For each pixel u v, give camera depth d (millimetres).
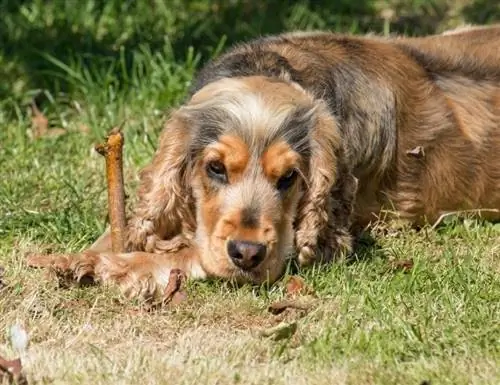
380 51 12133
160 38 16641
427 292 10758
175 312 10453
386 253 11641
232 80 10922
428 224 12414
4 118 14781
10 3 17391
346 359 9539
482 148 12438
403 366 9430
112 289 10758
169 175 10969
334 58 11656
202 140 10734
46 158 13922
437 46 12781
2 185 13109
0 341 9977
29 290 10695
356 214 11969
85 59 15953
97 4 17359
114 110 14828
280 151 10516
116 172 11102
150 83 15242
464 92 12477
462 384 9094
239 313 10438
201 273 10922
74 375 9164
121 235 11148
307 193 10867
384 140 11805
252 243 10336
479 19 17609
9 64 15828
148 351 9641
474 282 10945
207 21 17219
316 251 11055
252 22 17234
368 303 10492
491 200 12648
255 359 9617
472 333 9977
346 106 11477
